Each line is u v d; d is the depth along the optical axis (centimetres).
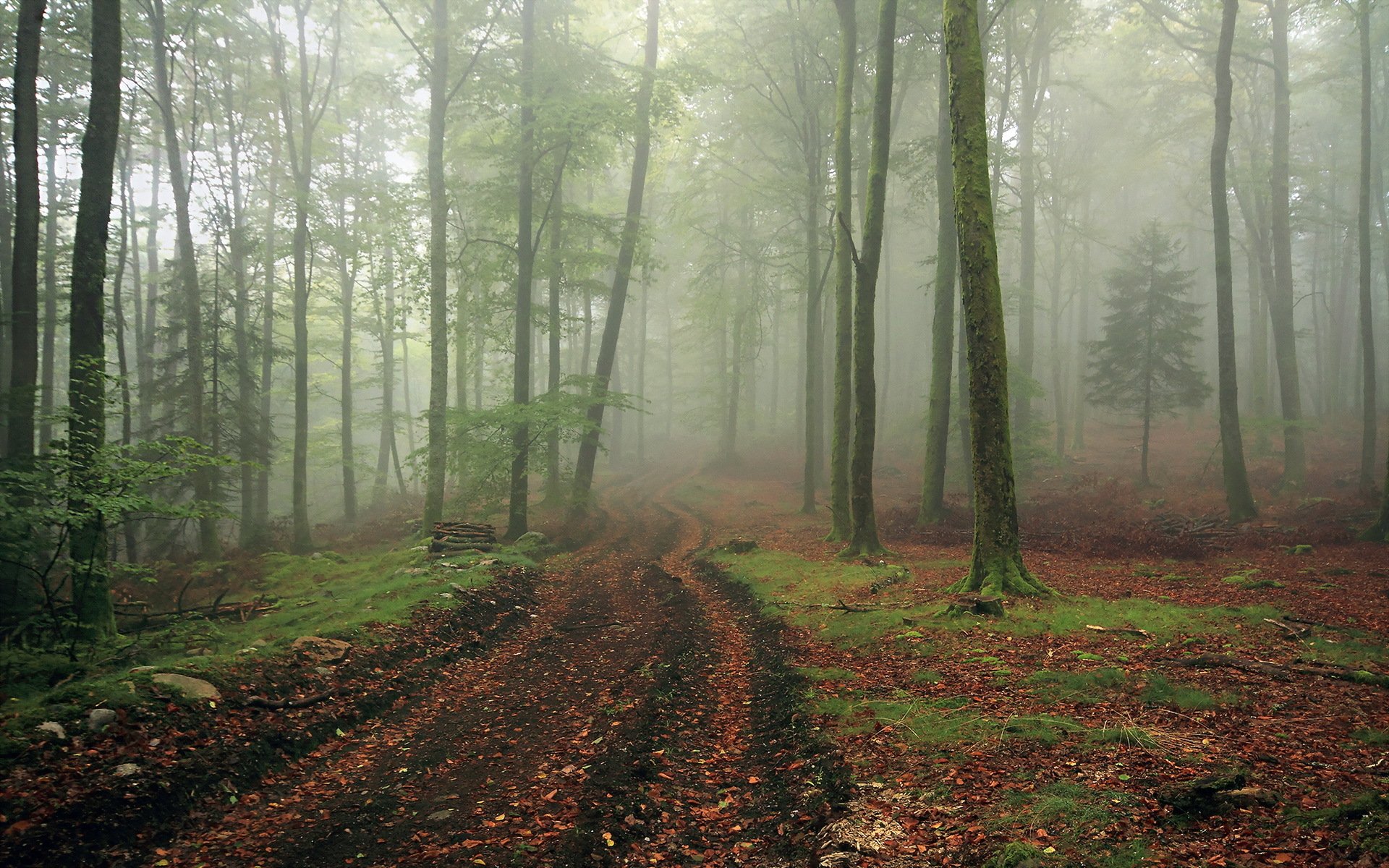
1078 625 846
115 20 1031
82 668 747
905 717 596
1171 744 492
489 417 1945
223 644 871
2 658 745
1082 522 1961
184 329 2278
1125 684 636
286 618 1045
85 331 990
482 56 2166
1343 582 1131
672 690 739
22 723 525
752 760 589
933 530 1861
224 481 2227
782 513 2628
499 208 2278
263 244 2923
